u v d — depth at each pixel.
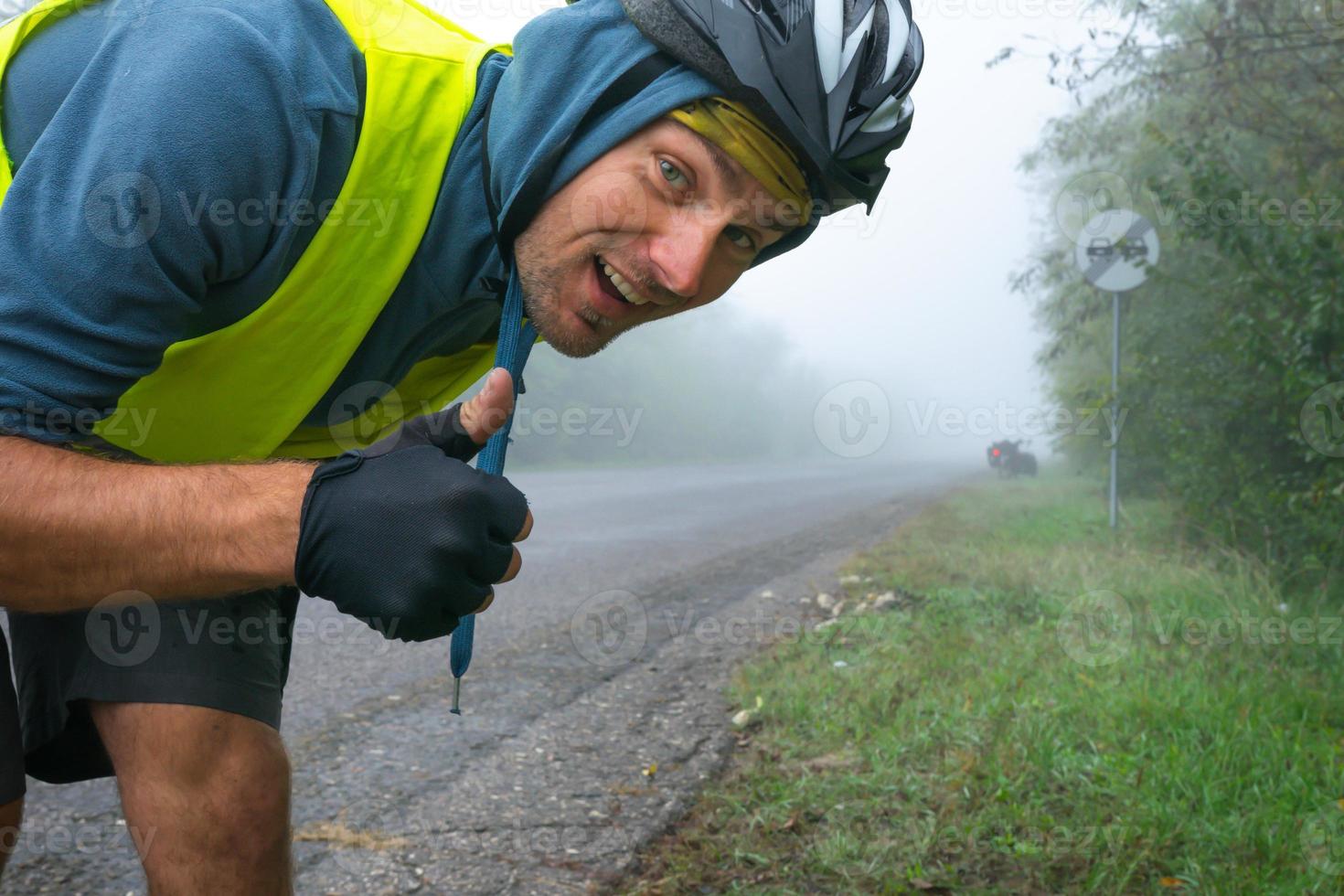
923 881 1.97
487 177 1.10
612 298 1.10
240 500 0.83
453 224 1.13
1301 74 5.34
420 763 2.59
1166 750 2.61
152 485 0.82
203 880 1.08
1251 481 5.24
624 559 6.59
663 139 1.03
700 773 2.59
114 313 0.88
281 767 1.16
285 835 1.16
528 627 4.27
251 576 0.84
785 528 9.00
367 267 1.10
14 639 1.16
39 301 0.85
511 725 2.93
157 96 0.90
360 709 3.04
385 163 1.08
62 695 1.10
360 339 1.15
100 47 1.01
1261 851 2.07
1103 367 10.31
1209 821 2.22
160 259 0.90
